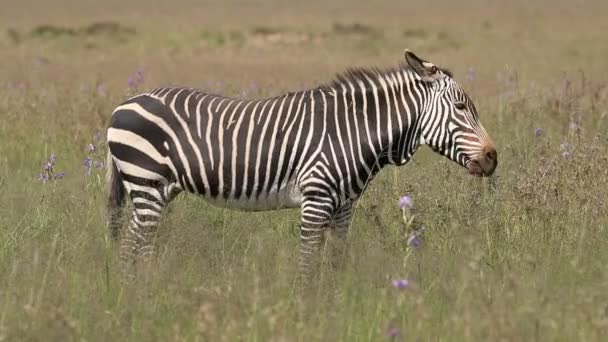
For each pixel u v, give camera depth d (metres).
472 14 94.94
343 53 58.88
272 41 66.56
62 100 28.70
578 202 17.22
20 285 13.05
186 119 14.52
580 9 100.31
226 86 30.61
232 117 14.53
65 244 14.84
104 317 12.20
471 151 14.72
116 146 14.58
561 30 73.88
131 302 12.56
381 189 17.81
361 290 13.14
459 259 13.93
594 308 12.12
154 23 79.38
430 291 13.01
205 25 77.56
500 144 23.95
